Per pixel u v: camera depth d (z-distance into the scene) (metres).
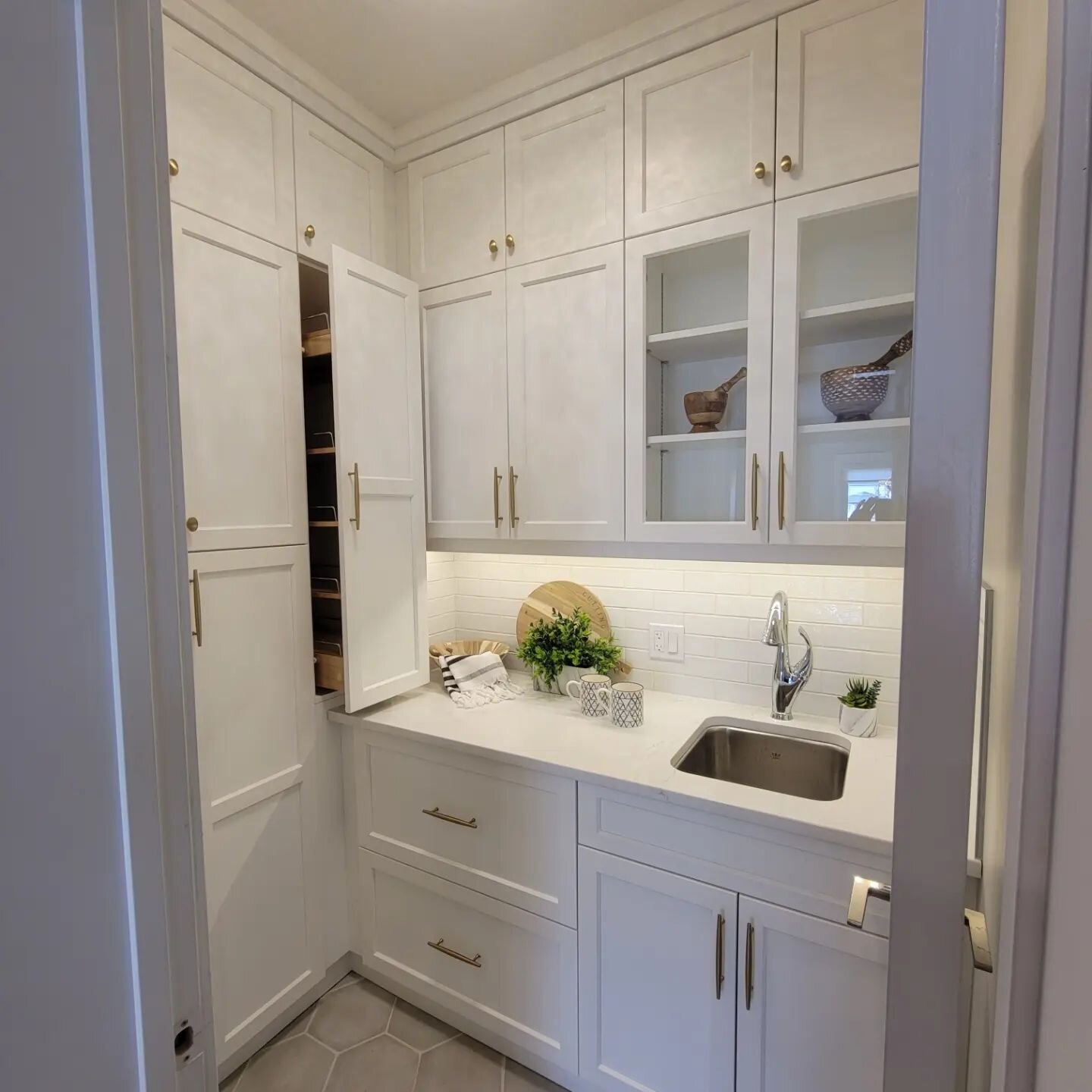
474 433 1.90
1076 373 0.31
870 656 1.69
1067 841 0.32
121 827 0.52
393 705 1.90
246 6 1.45
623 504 1.65
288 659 1.68
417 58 1.64
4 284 0.44
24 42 0.45
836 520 1.48
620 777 1.38
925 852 0.41
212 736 1.50
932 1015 0.41
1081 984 0.31
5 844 0.45
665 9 1.48
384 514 1.79
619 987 1.43
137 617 0.53
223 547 1.50
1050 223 0.32
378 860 1.83
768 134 1.41
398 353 1.83
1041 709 0.33
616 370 1.64
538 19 1.50
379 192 1.94
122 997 0.53
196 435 1.43
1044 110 0.36
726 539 1.52
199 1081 0.60
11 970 0.46
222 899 1.53
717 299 1.69
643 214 1.57
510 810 1.56
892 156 1.29
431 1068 1.61
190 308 1.42
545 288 1.74
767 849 1.23
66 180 0.48
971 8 0.36
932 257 0.38
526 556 2.26
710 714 1.79
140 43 0.54
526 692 2.04
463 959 1.68
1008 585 0.46
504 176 1.78
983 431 0.37
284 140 1.63
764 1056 1.26
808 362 1.54
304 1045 1.68
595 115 1.63
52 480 0.47
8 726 0.45
